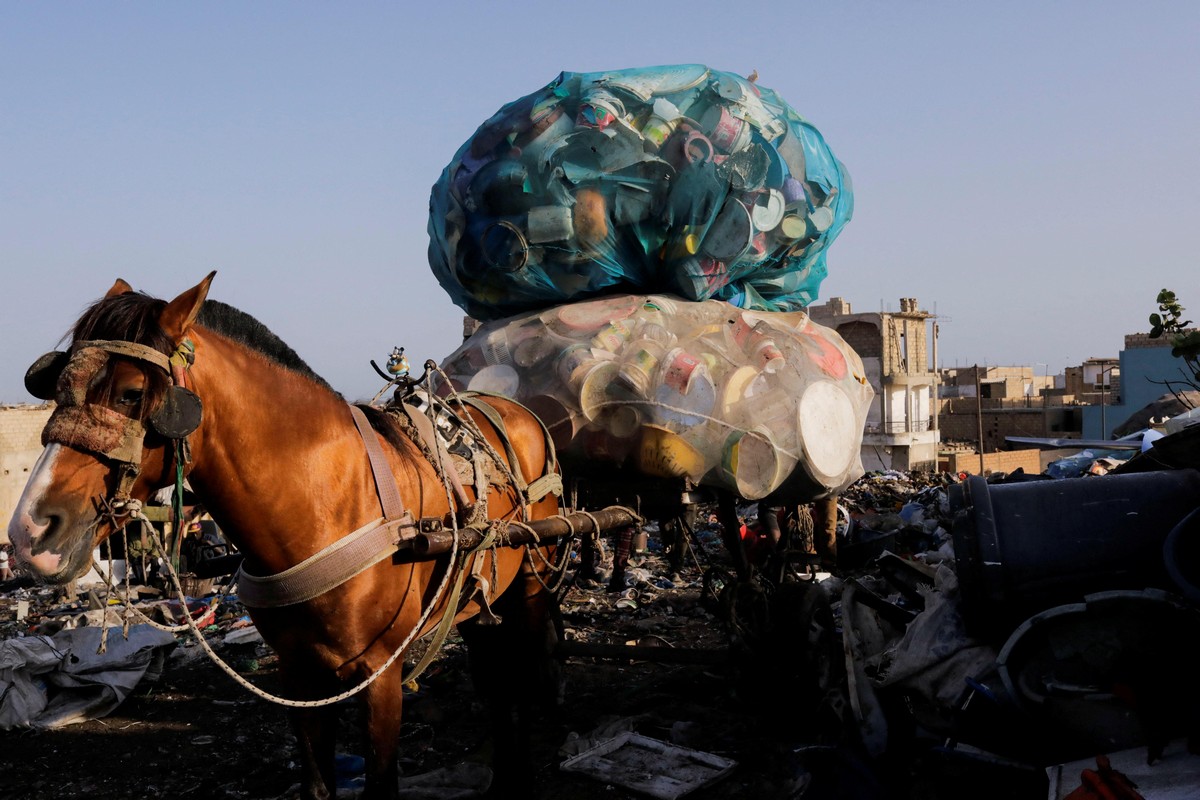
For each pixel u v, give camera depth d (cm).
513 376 529
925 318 4278
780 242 577
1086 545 399
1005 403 5394
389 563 332
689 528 529
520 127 529
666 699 612
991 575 401
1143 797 303
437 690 642
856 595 490
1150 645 357
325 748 339
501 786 448
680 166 522
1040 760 379
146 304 279
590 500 518
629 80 529
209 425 296
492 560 397
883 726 422
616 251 546
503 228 534
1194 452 412
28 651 623
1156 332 543
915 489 2328
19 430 1831
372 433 347
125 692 627
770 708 559
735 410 498
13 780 509
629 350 503
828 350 561
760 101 554
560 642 588
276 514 311
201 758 541
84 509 260
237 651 768
